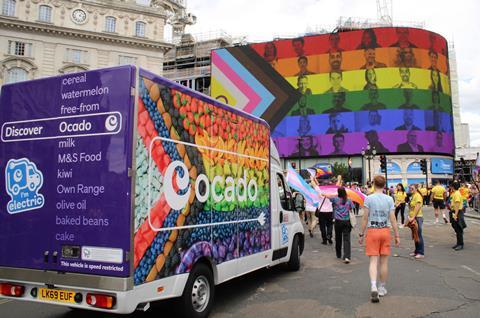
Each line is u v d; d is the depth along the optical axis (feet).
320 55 215.51
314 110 213.46
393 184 200.34
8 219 16.98
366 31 211.00
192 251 17.51
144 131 15.37
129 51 177.06
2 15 154.92
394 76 205.87
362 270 28.73
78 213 15.47
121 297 14.29
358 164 205.36
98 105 15.49
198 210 18.13
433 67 210.59
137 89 15.19
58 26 162.81
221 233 19.77
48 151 16.34
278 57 221.25
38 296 16.07
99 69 15.65
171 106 16.80
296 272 28.53
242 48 226.99
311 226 48.78
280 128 217.56
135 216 14.74
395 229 21.71
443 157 206.69
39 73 161.58
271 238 25.00
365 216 21.75
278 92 219.20
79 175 15.58
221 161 20.10
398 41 208.13
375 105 205.46
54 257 15.78
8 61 157.07
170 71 272.51
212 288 18.93
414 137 201.67
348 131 207.41
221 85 227.81
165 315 19.39
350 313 19.03
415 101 204.23
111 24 174.70
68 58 166.91
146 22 180.34
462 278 25.75
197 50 274.98
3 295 16.80
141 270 14.89
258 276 27.35
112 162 14.97
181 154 17.21
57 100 16.38
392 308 19.62
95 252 14.98
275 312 19.45
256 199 23.47
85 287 14.98
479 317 18.21
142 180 15.15
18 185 16.93
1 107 17.67
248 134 22.93
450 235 49.06
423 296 21.61
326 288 23.76
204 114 18.94
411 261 31.73
